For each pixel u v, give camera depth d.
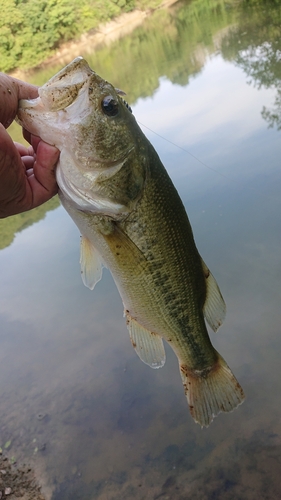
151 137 1.22
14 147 0.24
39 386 0.63
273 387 0.54
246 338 0.61
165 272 0.33
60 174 0.28
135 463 0.50
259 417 0.52
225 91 1.42
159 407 0.56
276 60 1.53
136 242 0.31
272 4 2.58
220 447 0.50
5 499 0.49
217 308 0.37
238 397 0.37
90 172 0.28
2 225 1.11
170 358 0.62
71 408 0.58
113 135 0.29
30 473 0.52
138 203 0.31
